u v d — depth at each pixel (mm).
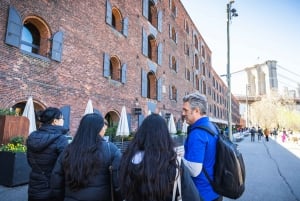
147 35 19234
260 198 5852
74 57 11531
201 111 2480
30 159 2604
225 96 61844
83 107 11891
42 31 10367
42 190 2518
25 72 9133
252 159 13461
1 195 5234
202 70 37656
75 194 1998
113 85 14398
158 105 20406
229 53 17547
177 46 26375
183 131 23156
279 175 8805
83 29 12250
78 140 2084
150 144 1742
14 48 8797
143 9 18797
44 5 10141
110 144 2254
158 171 1638
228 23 17641
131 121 16047
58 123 2861
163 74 21938
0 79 8258
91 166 1978
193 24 33344
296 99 81000
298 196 6059
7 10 8695
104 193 2047
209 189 2240
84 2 12453
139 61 17641
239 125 86312
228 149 2221
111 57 14789
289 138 36594
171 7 25359
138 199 1680
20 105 9688
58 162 2133
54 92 10305
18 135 6953
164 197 1644
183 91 27297
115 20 15977
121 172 1789
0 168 6047
